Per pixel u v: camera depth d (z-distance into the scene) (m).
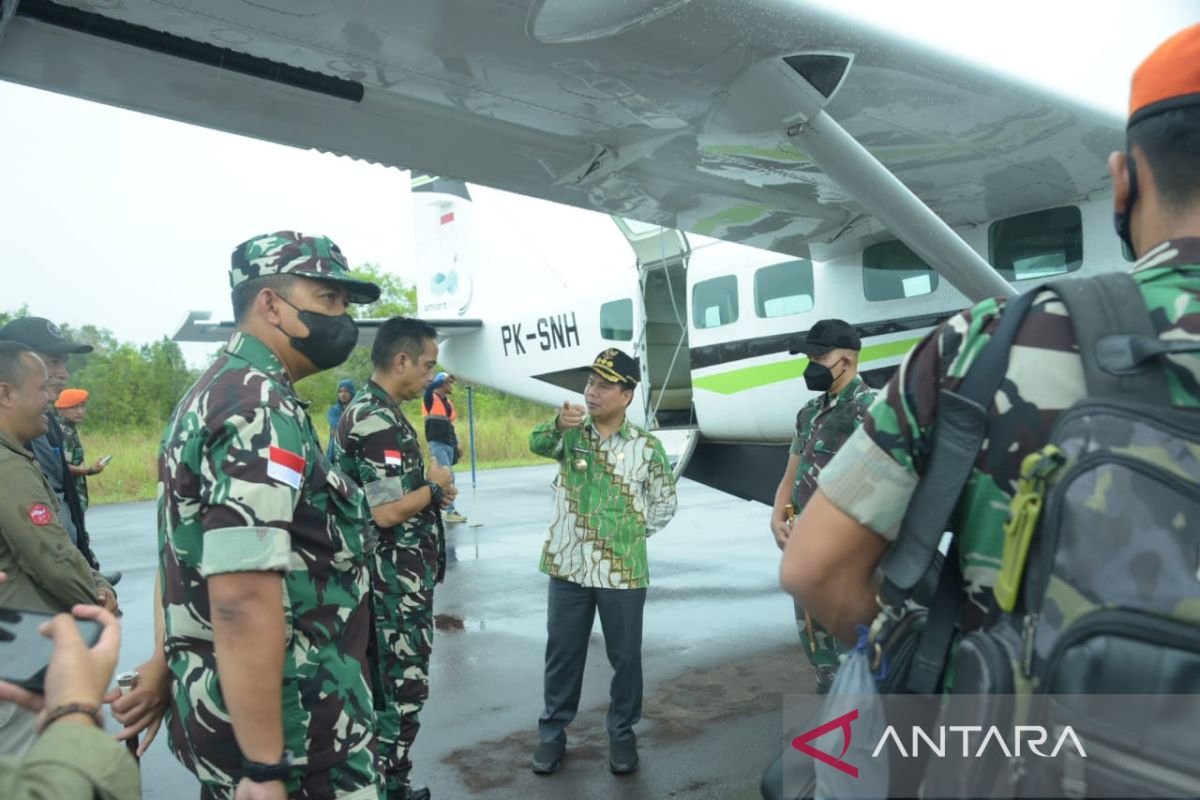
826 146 3.70
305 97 3.50
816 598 1.06
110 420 23.20
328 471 1.84
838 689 1.02
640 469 3.49
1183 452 0.77
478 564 7.72
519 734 3.84
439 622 5.78
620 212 5.35
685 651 4.99
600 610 3.41
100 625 1.19
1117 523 0.75
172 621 1.76
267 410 1.67
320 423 22.19
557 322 9.59
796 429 3.83
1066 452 0.81
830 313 6.40
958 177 5.05
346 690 1.81
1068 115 4.29
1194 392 0.81
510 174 4.55
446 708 4.18
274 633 1.62
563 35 2.91
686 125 3.96
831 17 3.31
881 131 4.48
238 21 2.98
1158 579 0.73
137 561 8.30
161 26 2.98
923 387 0.98
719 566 7.34
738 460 7.44
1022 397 0.90
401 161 4.21
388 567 3.01
